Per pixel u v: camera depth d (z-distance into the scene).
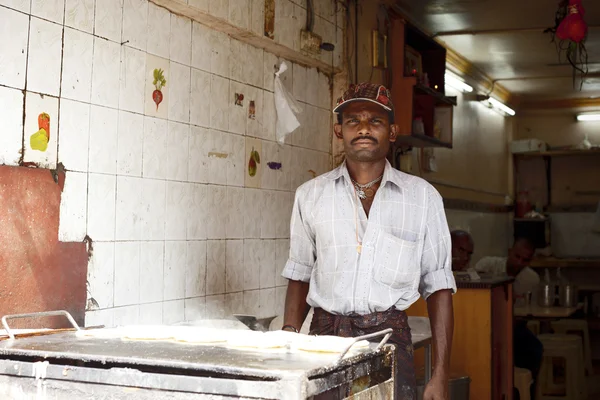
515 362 6.11
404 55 5.48
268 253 3.96
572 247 10.94
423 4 5.80
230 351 1.72
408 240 2.54
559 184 11.03
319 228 2.60
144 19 3.03
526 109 11.02
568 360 6.37
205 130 3.42
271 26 3.81
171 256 3.18
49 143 2.55
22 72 2.44
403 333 2.51
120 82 2.88
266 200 3.94
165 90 3.15
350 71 4.77
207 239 3.43
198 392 1.51
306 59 4.28
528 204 10.86
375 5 5.22
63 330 2.13
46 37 2.54
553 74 8.83
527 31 6.72
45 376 1.64
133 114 2.96
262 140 3.90
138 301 2.97
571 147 10.64
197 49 3.38
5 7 2.38
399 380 2.47
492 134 9.95
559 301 7.44
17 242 2.40
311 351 1.73
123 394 1.57
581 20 5.04
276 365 1.53
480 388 4.73
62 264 2.59
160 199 3.11
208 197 3.44
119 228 2.87
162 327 2.14
